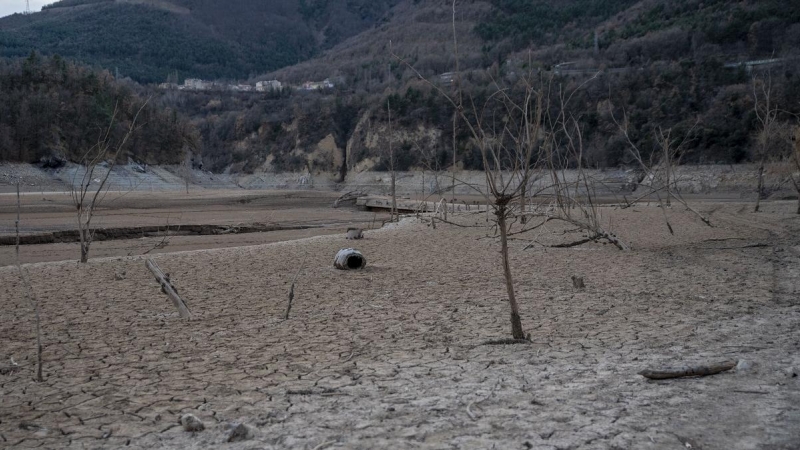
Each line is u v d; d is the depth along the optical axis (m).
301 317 9.12
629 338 7.50
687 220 25.44
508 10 155.25
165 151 82.81
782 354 6.68
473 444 4.55
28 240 23.41
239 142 112.00
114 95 81.88
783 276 11.89
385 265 14.45
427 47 147.62
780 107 62.91
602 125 73.38
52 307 9.95
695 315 8.71
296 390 5.85
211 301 10.39
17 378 6.38
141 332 8.29
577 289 10.97
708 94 72.44
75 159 71.12
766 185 46.81
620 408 5.19
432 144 83.62
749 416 4.98
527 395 5.56
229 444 4.67
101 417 5.30
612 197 51.28
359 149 96.06
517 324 7.45
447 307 9.68
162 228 27.80
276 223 31.53
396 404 5.41
